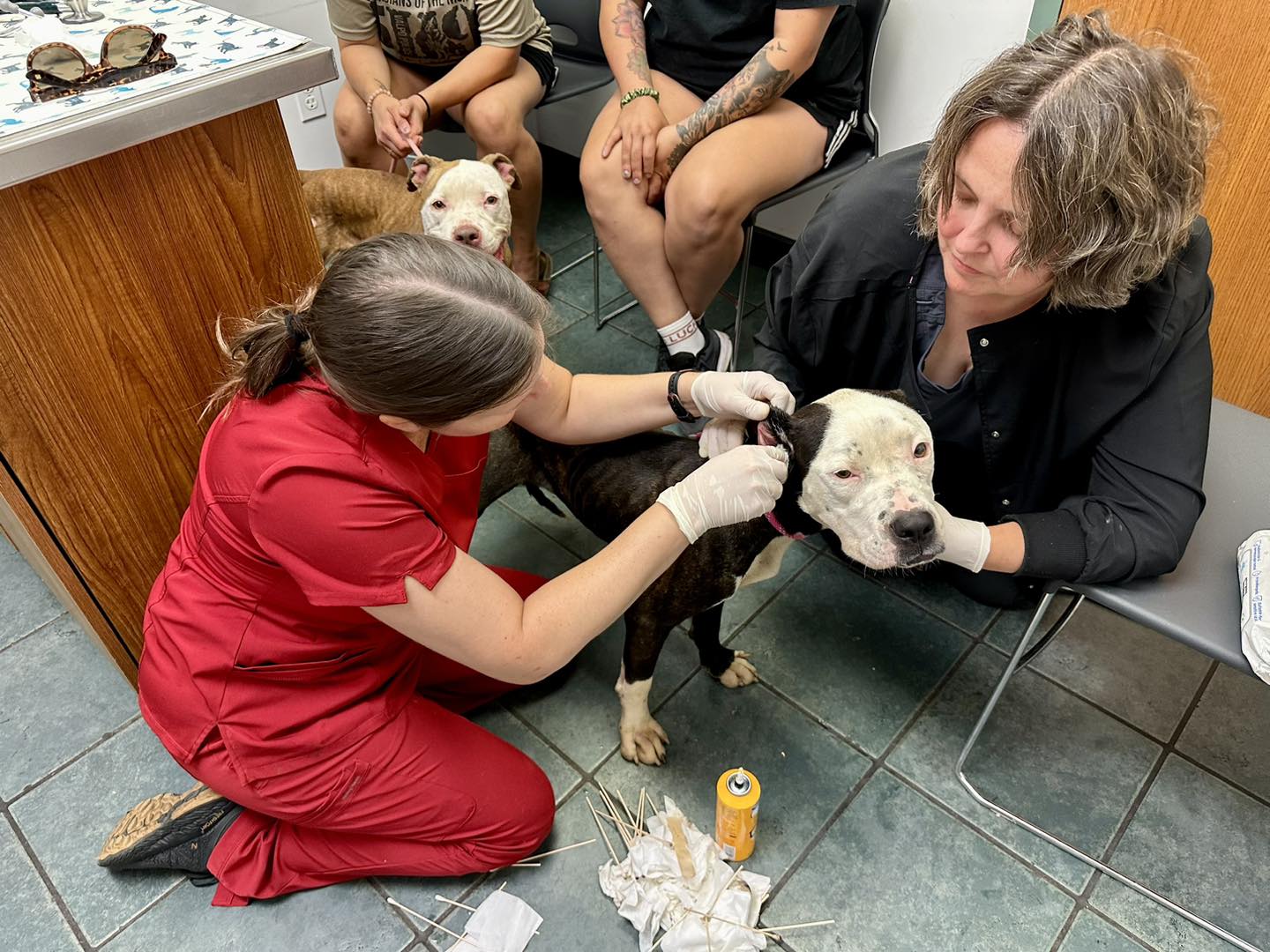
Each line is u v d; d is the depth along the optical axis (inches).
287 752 46.3
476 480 50.8
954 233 42.3
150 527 56.1
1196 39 66.4
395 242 36.9
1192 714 61.4
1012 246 39.7
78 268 46.6
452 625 41.4
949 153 40.5
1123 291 39.8
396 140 90.7
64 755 60.3
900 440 43.7
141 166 47.0
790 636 67.7
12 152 40.3
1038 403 50.4
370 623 47.3
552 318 41.5
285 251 56.2
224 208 51.8
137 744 60.9
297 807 47.4
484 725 61.8
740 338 98.4
